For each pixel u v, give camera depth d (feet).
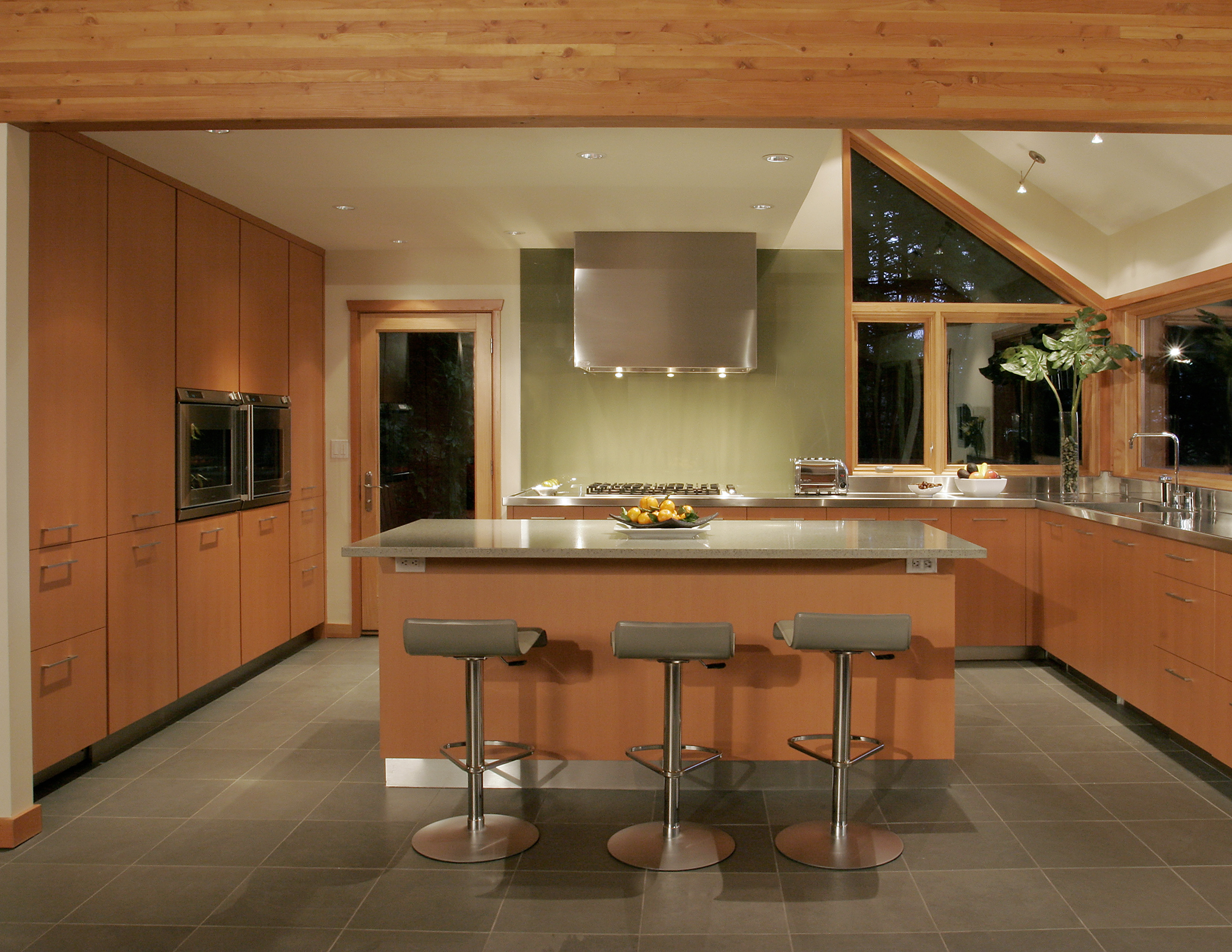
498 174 13.56
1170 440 16.72
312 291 18.54
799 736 10.85
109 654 11.82
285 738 12.95
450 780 11.16
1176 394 16.53
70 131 9.57
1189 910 8.13
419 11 9.18
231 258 15.11
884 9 9.16
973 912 8.11
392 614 11.10
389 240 18.21
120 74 9.25
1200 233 15.14
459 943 7.64
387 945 7.62
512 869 8.99
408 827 10.03
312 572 18.45
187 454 13.55
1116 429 18.19
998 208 18.69
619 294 17.54
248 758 12.14
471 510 19.43
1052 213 18.58
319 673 16.40
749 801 10.68
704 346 17.56
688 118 9.23
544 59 9.16
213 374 14.48
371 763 11.96
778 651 10.93
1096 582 14.33
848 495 18.12
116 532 11.94
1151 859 9.12
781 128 10.32
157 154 12.28
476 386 19.29
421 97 9.18
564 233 17.66
